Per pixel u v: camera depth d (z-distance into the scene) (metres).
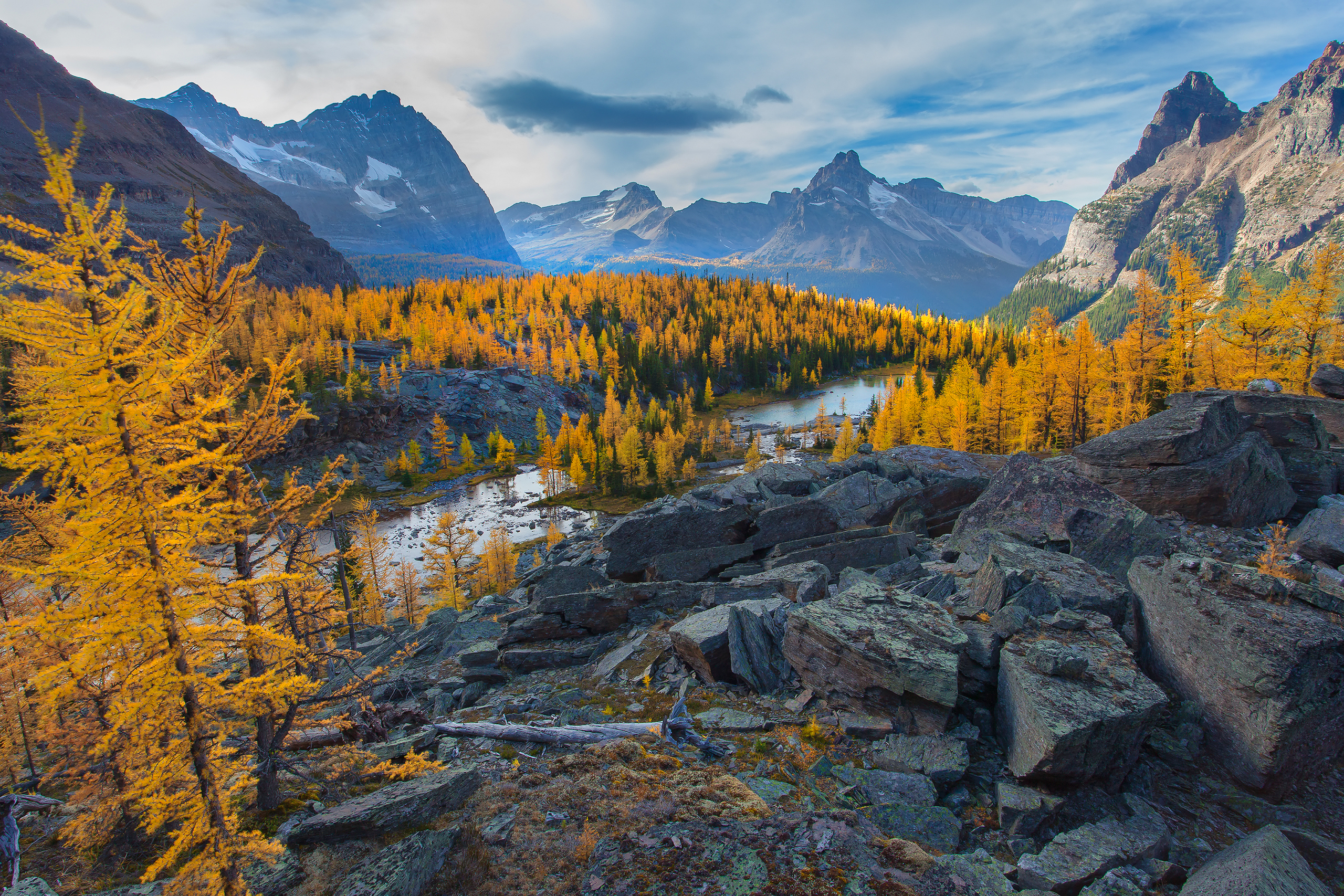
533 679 19.34
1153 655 13.01
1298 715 9.74
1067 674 11.05
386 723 16.84
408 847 9.38
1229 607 11.25
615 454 123.25
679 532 26.62
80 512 8.47
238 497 11.30
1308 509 21.05
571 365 194.00
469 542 65.81
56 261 7.97
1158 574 13.20
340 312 197.50
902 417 100.88
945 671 11.76
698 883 8.50
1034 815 9.61
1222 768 10.66
